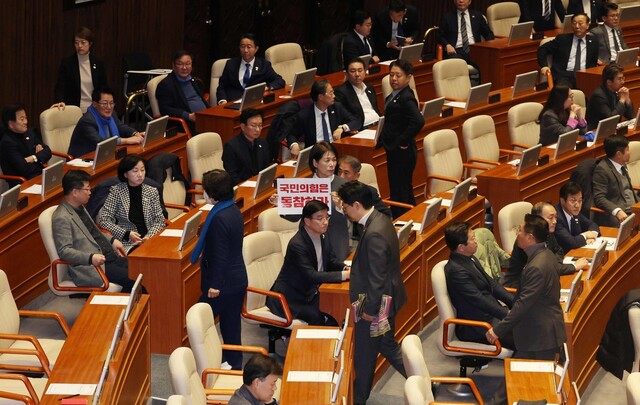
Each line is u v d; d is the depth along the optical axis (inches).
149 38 1480.1
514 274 888.9
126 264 886.4
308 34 1747.0
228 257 805.9
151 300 858.1
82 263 847.7
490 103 1284.4
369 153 1114.7
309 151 1055.0
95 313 727.7
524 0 1572.3
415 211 983.6
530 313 784.3
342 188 773.9
